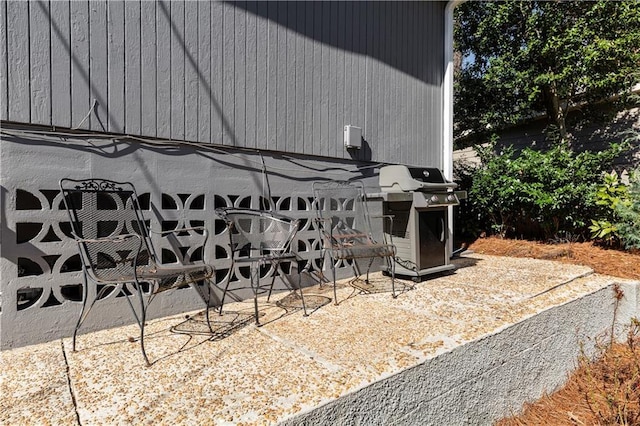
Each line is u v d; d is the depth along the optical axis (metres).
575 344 2.85
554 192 4.94
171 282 2.08
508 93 6.30
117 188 2.46
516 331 2.33
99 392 1.57
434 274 3.81
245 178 3.12
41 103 2.19
